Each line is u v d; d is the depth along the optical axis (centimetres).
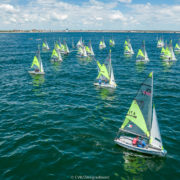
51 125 3170
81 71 7506
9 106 3959
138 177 2088
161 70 7588
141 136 2559
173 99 4369
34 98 4466
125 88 5266
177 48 14225
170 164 2277
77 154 2444
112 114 3616
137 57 9781
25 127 3102
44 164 2250
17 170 2150
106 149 2558
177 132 2953
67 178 2050
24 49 15250
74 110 3784
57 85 5569
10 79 6153
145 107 2420
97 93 4850
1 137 2797
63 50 13662
